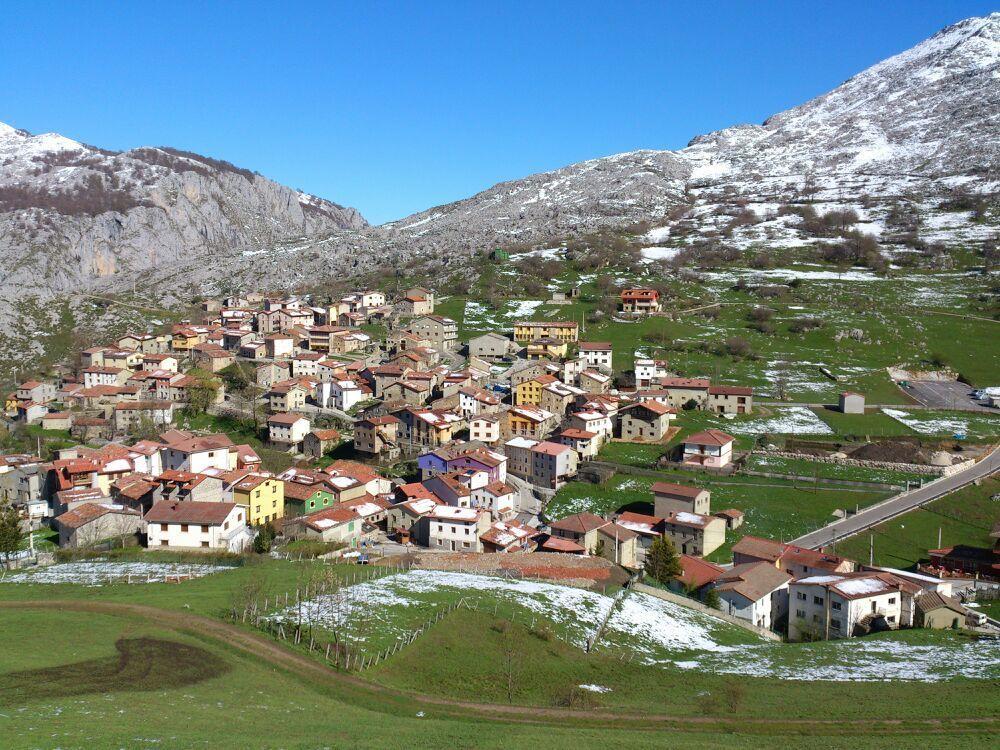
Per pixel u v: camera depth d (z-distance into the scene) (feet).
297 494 455.63
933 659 267.80
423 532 429.38
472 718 196.13
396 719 186.60
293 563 333.01
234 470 469.98
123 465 497.05
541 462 532.32
